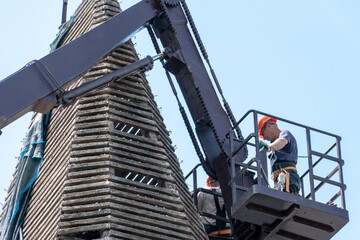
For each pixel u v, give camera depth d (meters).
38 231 25.73
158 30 29.45
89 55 26.77
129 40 29.67
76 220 24.41
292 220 24.77
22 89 25.09
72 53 26.48
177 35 28.89
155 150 27.00
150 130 27.52
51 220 25.06
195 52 29.02
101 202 24.92
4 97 24.72
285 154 25.27
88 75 28.23
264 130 26.34
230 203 26.52
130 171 26.06
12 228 27.12
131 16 28.45
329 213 24.61
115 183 25.38
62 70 26.02
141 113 27.75
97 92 27.66
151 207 25.42
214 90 28.61
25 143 28.88
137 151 26.58
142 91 28.34
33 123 29.91
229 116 28.50
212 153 27.66
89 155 26.22
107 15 30.62
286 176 24.92
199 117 28.20
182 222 25.64
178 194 26.30
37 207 26.72
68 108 28.09
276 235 25.39
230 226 27.52
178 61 28.61
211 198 28.59
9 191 29.55
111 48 27.33
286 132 25.53
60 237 24.11
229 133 26.14
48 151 28.12
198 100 28.30
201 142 27.86
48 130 29.14
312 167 25.39
